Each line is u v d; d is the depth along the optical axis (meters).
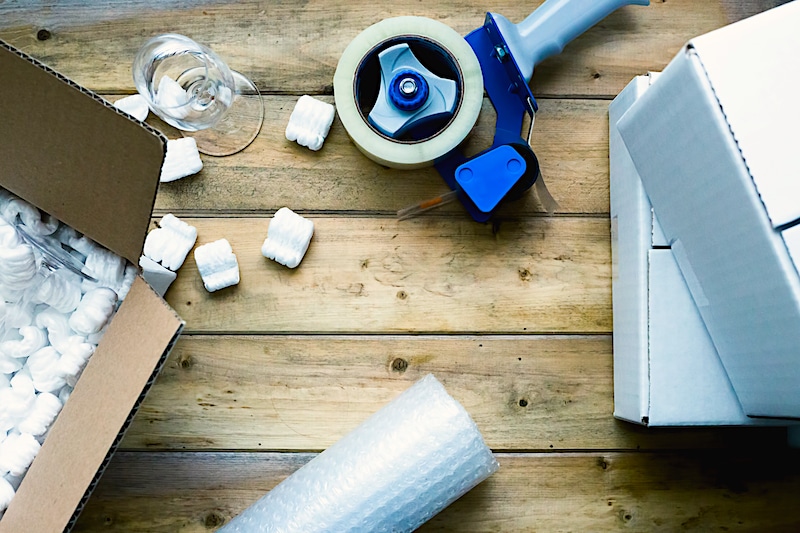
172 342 0.55
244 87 0.85
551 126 0.85
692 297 0.73
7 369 0.70
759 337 0.64
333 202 0.84
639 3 0.81
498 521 0.80
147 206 0.58
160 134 0.52
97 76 0.85
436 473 0.72
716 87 0.58
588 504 0.80
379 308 0.83
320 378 0.82
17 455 0.68
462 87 0.80
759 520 0.81
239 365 0.82
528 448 0.81
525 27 0.81
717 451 0.81
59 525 0.58
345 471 0.72
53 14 0.86
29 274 0.67
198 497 0.80
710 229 0.65
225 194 0.84
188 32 0.86
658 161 0.70
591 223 0.84
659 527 0.80
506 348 0.82
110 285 0.70
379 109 0.80
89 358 0.69
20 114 0.58
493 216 0.84
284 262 0.81
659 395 0.73
